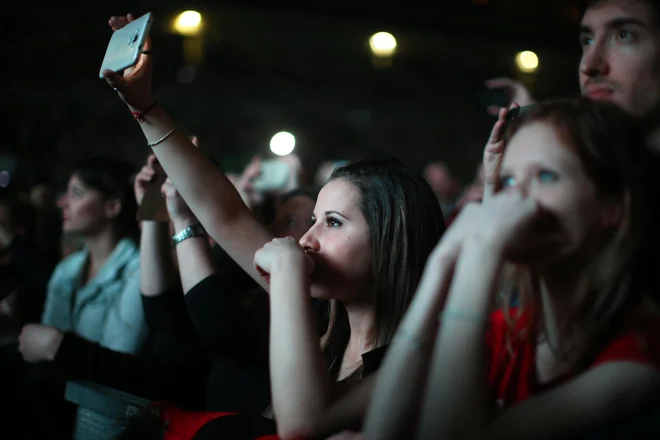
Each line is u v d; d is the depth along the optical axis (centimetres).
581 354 103
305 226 231
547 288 107
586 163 99
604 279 100
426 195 151
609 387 93
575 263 103
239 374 190
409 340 103
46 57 1020
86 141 1090
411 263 146
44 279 319
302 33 1096
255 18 713
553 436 93
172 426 150
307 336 117
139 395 207
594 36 151
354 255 146
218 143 1298
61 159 1030
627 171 100
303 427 112
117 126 1130
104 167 285
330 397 116
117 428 170
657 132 134
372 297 149
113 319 259
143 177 215
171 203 198
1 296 293
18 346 232
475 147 1372
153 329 221
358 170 152
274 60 1259
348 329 162
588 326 102
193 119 1288
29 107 1058
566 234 100
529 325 112
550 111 104
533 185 102
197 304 189
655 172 104
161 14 719
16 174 501
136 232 295
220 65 1241
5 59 1012
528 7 614
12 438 215
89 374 203
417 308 105
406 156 1425
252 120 1338
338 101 1388
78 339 206
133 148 1130
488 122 1125
